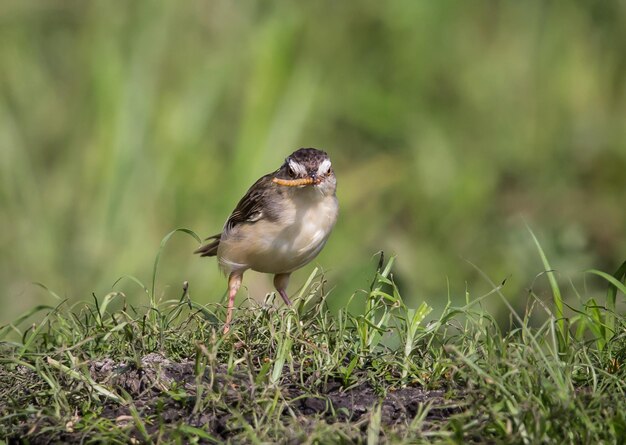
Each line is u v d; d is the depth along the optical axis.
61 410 7.10
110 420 6.95
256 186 9.65
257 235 9.46
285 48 15.43
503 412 6.49
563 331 7.95
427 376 7.43
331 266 14.15
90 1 16.66
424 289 13.74
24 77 16.23
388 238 15.01
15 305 13.92
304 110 15.27
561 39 17.47
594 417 6.51
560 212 15.64
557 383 6.68
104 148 14.89
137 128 15.00
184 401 7.05
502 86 17.19
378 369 7.49
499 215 15.67
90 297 13.92
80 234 14.57
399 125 16.64
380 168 16.12
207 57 15.87
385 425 6.67
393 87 17.16
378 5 17.61
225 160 15.22
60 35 16.83
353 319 8.02
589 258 13.43
